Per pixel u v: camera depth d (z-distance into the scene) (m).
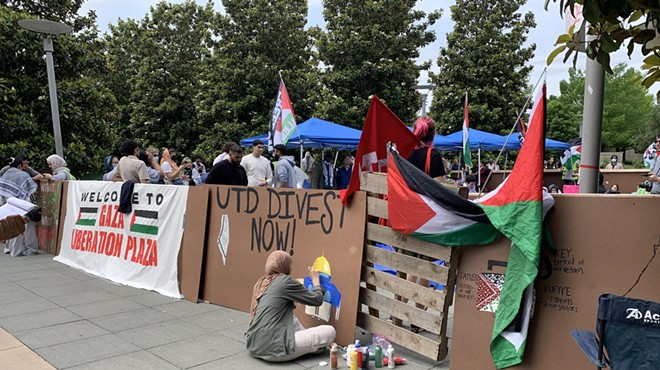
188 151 23.30
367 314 4.30
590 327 3.01
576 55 2.77
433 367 3.81
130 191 6.81
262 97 18.98
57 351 4.19
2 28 11.86
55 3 13.80
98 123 14.40
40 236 9.52
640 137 51.75
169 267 6.12
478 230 3.46
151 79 23.34
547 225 3.19
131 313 5.29
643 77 3.38
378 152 4.41
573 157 13.48
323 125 11.37
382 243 4.12
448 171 14.65
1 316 5.18
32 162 12.23
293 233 4.86
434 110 21.42
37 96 12.79
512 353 3.24
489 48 20.56
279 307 3.97
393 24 18.69
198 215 5.87
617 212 2.94
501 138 13.95
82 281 6.83
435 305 3.72
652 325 1.97
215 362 3.95
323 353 4.15
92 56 14.01
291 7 20.23
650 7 2.33
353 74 17.94
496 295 3.40
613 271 2.94
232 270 5.48
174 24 24.53
